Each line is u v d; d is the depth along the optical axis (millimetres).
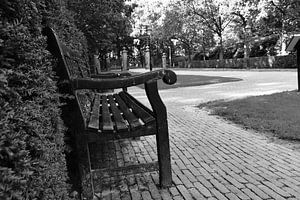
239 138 5094
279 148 4410
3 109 1313
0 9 1652
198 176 3445
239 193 2957
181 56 61469
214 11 38469
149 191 3082
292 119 5840
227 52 44594
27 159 1383
